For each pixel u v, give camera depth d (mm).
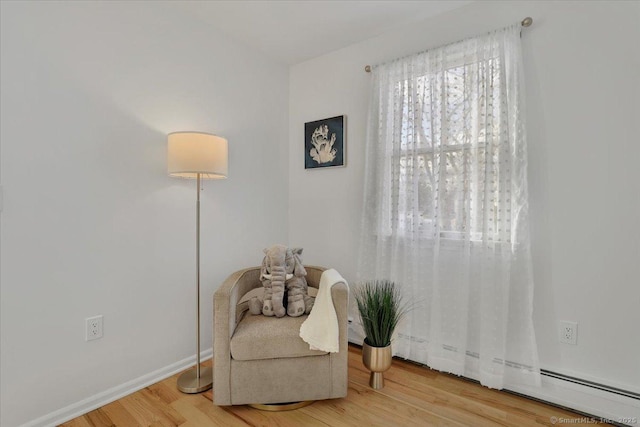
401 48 2242
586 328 1646
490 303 1817
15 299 1420
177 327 2055
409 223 2129
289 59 2754
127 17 1774
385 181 2242
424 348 2107
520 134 1743
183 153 1713
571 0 1654
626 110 1538
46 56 1485
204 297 2213
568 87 1669
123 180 1773
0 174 1370
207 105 2205
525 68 1775
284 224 2887
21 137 1423
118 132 1747
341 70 2566
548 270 1734
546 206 1734
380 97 2281
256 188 2605
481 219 1877
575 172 1660
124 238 1783
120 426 1514
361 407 1662
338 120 2568
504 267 1772
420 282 2104
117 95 1738
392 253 2189
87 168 1632
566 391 1680
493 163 1828
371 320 1811
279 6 1994
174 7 1994
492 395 1774
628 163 1539
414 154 2096
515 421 1561
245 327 1687
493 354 1806
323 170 2697
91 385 1656
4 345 1396
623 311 1561
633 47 1521
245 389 1594
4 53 1369
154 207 1920
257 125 2602
